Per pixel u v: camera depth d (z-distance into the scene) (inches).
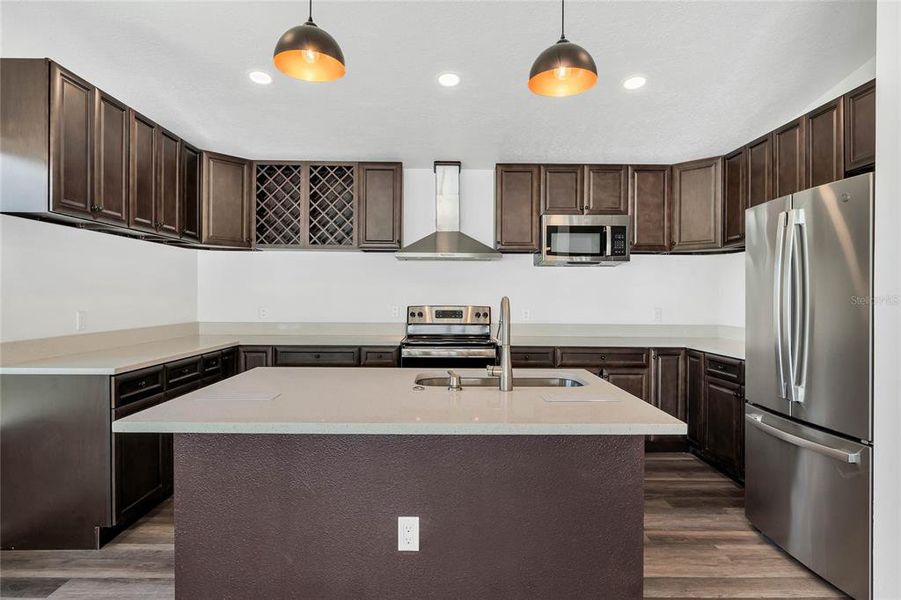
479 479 63.2
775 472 89.6
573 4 76.5
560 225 149.6
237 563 63.1
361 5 77.1
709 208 144.4
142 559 85.9
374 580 63.4
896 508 67.2
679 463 136.7
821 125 98.3
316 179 155.3
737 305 153.6
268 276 167.6
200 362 121.0
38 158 83.1
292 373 85.1
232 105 114.2
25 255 95.6
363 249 156.5
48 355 101.0
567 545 63.5
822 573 78.7
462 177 166.9
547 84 68.0
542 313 168.7
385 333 168.1
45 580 79.6
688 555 87.8
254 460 63.0
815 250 79.6
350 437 63.1
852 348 73.3
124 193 102.5
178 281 152.9
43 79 83.0
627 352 146.4
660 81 101.9
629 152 144.2
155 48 89.4
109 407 88.7
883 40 68.5
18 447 88.7
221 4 76.8
